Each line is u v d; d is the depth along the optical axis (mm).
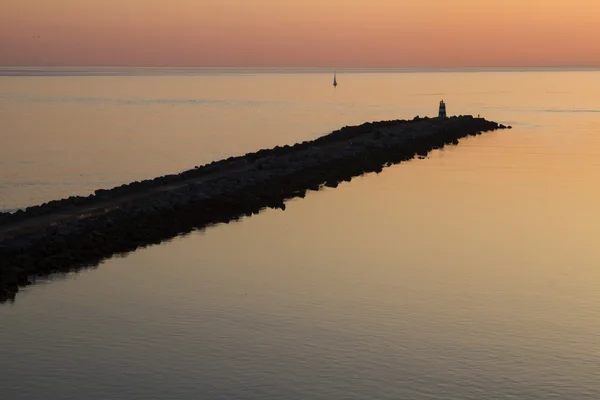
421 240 39875
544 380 23922
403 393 23078
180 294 31375
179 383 23781
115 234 39094
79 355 25672
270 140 96312
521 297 31172
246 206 48156
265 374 24266
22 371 24594
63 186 61031
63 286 32344
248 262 35906
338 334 27297
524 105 161000
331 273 34188
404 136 84312
